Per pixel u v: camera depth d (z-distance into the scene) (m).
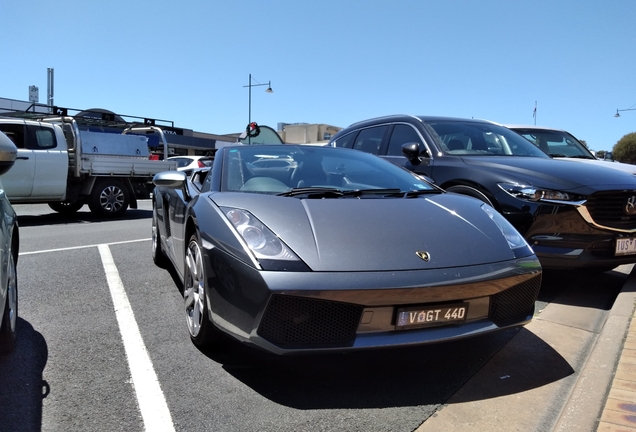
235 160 3.71
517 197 4.08
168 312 3.75
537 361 2.94
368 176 3.78
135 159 10.57
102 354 2.96
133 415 2.29
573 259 3.91
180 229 3.74
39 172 9.02
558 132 8.10
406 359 2.95
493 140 5.44
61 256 5.78
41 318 3.58
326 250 2.46
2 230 2.57
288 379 2.67
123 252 6.07
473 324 2.57
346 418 2.29
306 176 3.62
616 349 2.93
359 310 2.37
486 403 2.45
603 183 4.00
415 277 2.41
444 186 4.74
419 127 5.51
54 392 2.49
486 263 2.59
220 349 3.00
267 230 2.59
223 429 2.19
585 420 2.21
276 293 2.32
